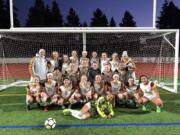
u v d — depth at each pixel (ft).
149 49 44.52
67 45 40.93
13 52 48.08
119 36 41.32
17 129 19.79
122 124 20.71
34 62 27.84
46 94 24.49
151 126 20.33
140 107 25.55
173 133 18.92
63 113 23.45
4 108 25.45
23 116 22.88
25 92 33.04
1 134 18.83
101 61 29.27
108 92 24.43
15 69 49.24
